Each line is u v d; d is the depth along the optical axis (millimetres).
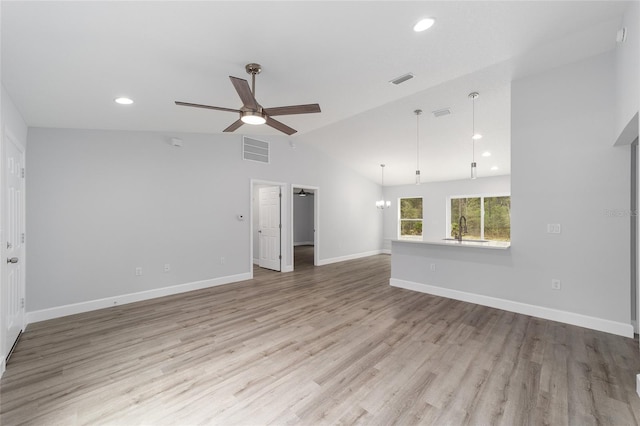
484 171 7137
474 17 1817
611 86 2879
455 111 4461
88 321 3336
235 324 3250
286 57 2090
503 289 3697
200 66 2107
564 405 1852
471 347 2656
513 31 2055
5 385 2092
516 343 2729
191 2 1411
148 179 4211
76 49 1768
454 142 5641
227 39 1801
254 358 2477
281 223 6203
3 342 2277
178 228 4512
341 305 3912
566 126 3164
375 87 2754
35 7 1355
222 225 5055
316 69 2324
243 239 5379
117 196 3936
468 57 2320
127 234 4016
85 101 2639
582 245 3105
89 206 3719
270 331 3051
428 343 2744
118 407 1857
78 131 3645
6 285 2428
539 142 3346
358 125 5273
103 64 1976
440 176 7871
